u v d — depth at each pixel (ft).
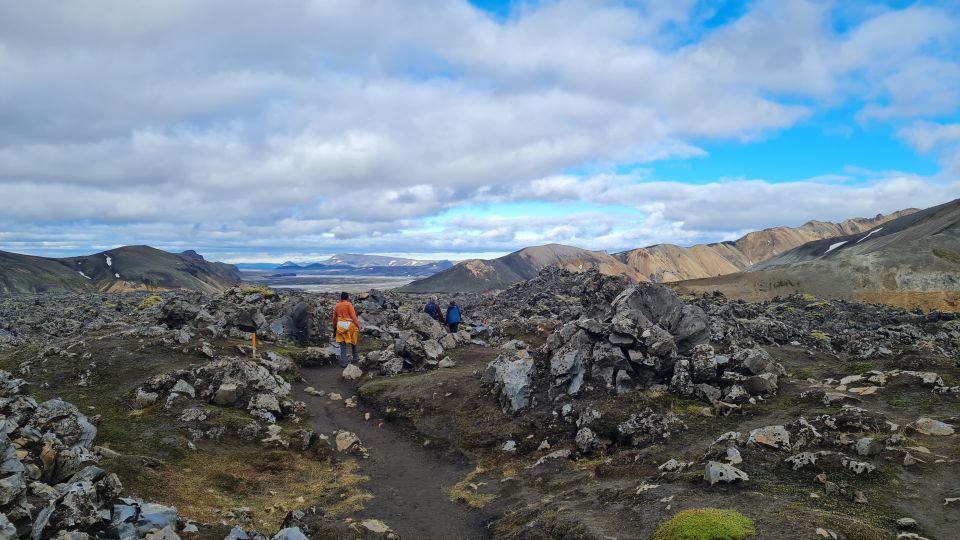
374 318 135.74
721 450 45.68
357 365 96.17
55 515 29.50
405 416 72.49
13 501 28.68
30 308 181.16
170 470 49.96
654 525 34.88
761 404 59.82
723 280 440.86
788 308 168.35
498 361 78.74
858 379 63.77
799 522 31.68
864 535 29.91
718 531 31.19
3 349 96.27
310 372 93.66
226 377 70.74
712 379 65.05
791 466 41.24
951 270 388.16
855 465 39.24
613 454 55.06
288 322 113.60
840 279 407.03
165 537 32.22
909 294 366.63
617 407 62.44
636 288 81.15
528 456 59.11
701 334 77.46
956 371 61.87
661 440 54.34
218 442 58.95
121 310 176.35
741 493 37.40
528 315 164.04
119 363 75.56
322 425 70.90
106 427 56.95
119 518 32.68
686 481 41.11
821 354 87.30
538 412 66.74
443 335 113.60
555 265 237.45
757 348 73.05
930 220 505.25
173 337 86.28
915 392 57.98
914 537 29.96
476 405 72.02
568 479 50.49
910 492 36.19
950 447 42.80
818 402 57.72
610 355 69.10
